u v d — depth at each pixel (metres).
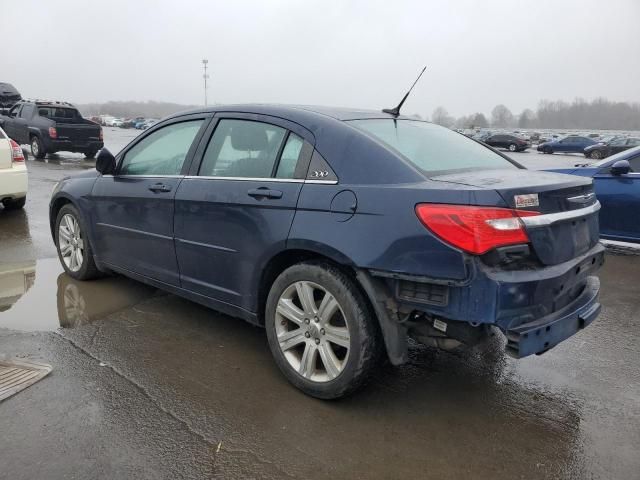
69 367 3.28
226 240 3.33
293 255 3.07
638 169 6.52
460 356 3.64
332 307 2.83
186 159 3.71
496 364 3.54
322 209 2.82
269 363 3.43
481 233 2.36
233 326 4.00
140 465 2.41
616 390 3.23
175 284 3.84
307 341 2.98
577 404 3.06
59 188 4.95
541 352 2.51
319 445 2.60
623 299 4.96
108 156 4.23
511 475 2.44
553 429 2.80
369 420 2.83
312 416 2.84
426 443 2.65
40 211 8.16
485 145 3.90
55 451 2.47
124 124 64.50
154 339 3.73
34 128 15.54
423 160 2.93
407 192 2.57
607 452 2.62
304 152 3.04
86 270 4.78
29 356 3.40
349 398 3.04
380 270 2.61
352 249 2.67
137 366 3.33
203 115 3.75
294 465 2.45
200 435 2.64
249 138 3.37
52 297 4.49
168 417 2.78
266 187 3.11
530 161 30.28
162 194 3.77
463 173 2.92
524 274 2.45
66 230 4.96
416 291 2.57
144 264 4.09
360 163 2.80
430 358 3.61
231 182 3.31
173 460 2.45
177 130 3.91
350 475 2.40
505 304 2.37
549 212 2.58
